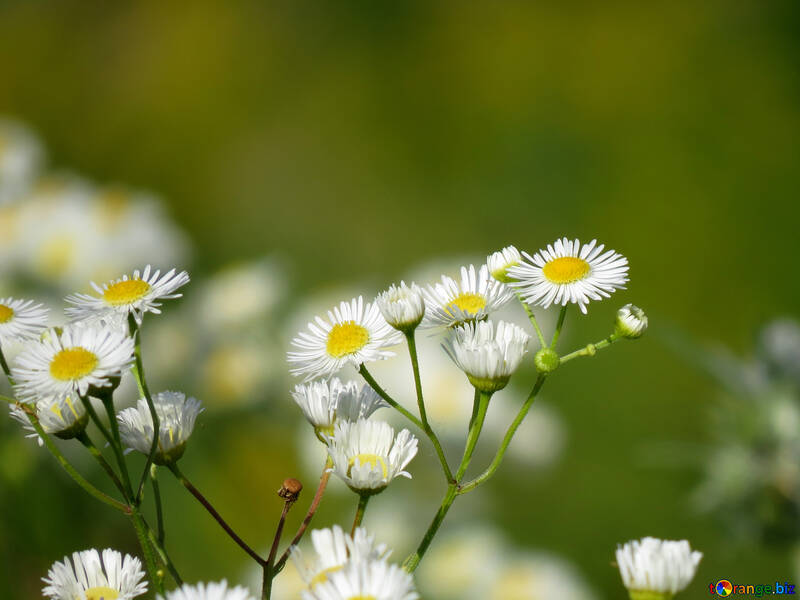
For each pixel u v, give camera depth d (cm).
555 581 64
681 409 89
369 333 44
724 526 57
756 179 122
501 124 146
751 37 145
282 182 150
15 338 43
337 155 154
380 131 153
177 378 85
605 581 78
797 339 56
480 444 70
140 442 43
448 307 44
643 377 92
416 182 144
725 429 57
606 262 44
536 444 72
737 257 113
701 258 114
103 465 43
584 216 126
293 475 83
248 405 84
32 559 61
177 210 154
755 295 110
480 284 44
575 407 90
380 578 40
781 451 55
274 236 142
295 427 85
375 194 144
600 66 152
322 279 136
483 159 142
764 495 55
